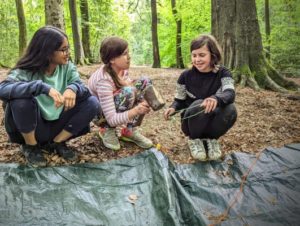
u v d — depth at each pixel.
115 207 2.33
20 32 10.97
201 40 2.73
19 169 2.61
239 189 2.56
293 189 2.57
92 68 9.53
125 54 2.83
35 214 2.19
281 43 12.53
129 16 20.16
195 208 2.29
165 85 6.29
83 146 3.09
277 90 5.71
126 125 3.07
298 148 3.12
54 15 7.65
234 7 6.12
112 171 2.70
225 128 2.85
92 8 16.27
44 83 2.38
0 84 2.43
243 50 6.02
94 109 2.67
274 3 13.77
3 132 3.41
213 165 2.83
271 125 3.79
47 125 2.64
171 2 14.86
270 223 2.22
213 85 2.84
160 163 2.71
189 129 2.91
